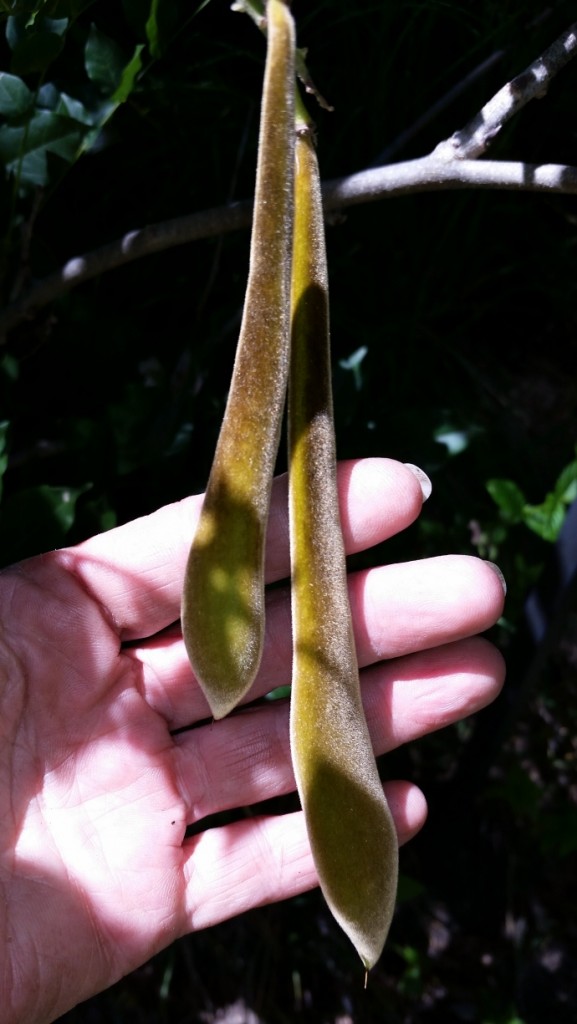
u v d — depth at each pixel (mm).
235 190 307
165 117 285
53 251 299
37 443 283
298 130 196
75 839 234
